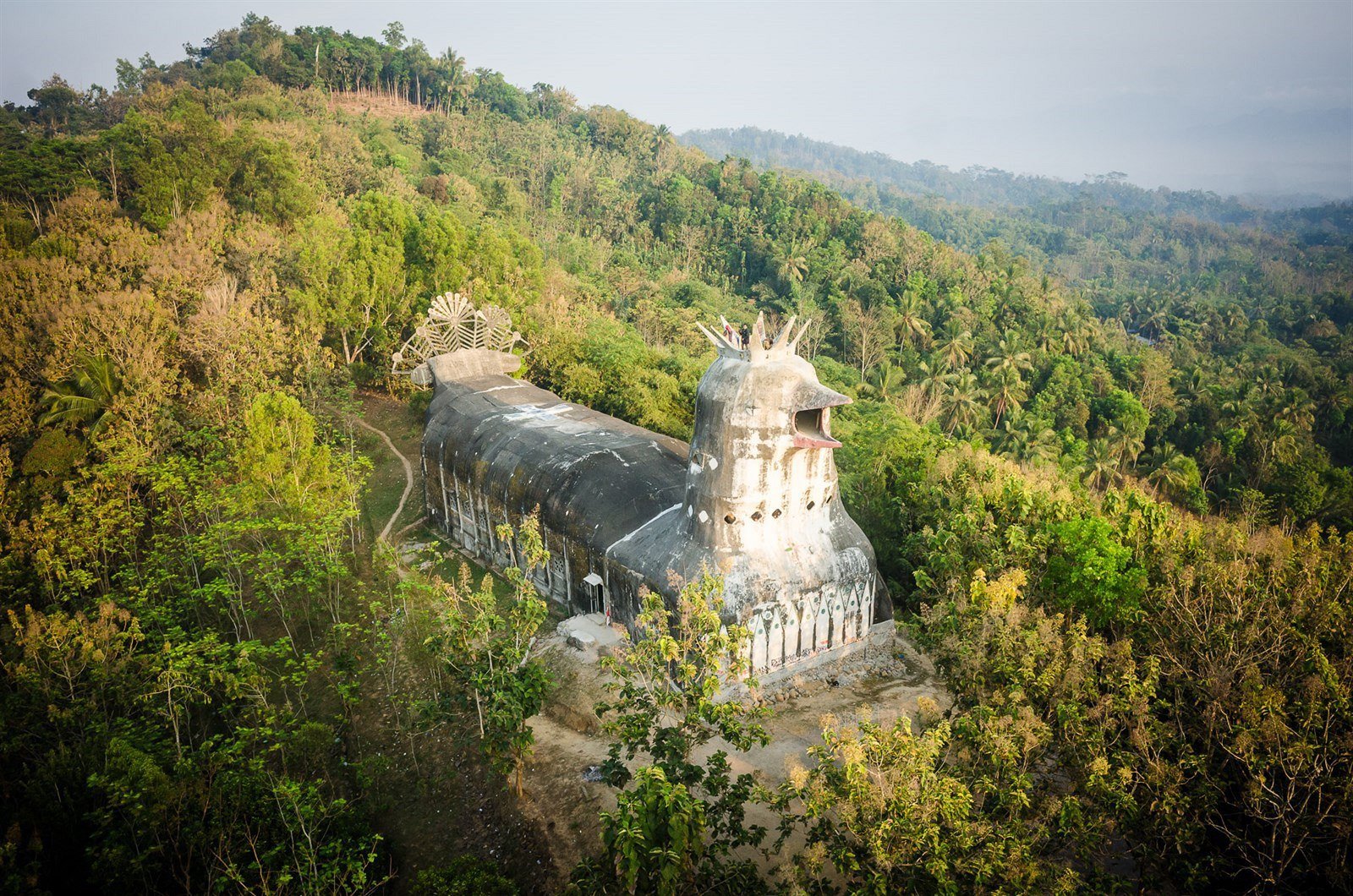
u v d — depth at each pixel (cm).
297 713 3250
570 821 2609
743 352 3158
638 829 1927
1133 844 2230
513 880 2445
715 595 2872
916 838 1814
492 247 7300
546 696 3152
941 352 10812
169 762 2623
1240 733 2034
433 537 4712
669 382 5950
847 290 13000
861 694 3209
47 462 4206
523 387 5100
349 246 6384
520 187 15588
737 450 3098
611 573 3469
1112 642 2841
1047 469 5444
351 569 4294
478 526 4400
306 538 3741
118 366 4731
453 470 4494
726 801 2167
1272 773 2034
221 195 7762
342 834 2497
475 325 5641
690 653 2825
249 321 5312
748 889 2008
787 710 3112
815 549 3272
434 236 6744
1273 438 9350
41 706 2822
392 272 6353
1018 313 12412
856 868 1853
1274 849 2008
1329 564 2880
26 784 2505
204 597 3609
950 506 3972
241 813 2453
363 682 3412
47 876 2322
